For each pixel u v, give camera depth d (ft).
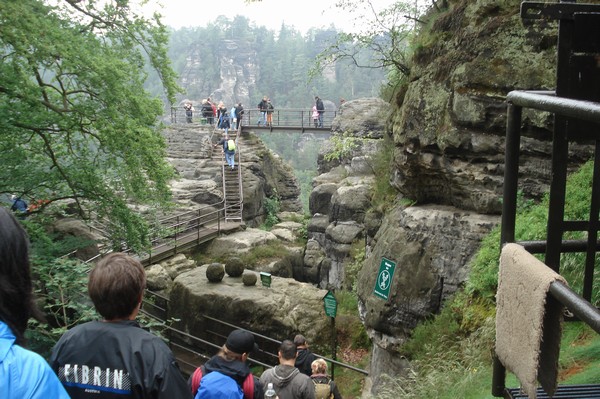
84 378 7.07
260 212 96.73
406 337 30.12
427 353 26.48
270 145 341.82
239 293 48.32
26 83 32.09
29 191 41.22
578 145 24.95
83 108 36.91
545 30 26.58
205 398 12.39
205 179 91.76
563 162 8.56
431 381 22.68
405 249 30.83
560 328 6.82
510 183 8.60
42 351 26.32
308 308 49.42
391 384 30.17
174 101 42.01
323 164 85.40
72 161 42.24
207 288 49.32
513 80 27.14
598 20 8.41
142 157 38.29
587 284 9.08
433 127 30.25
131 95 36.86
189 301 48.83
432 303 29.01
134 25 39.65
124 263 7.76
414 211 31.65
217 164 95.25
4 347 4.75
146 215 51.80
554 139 8.55
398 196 37.73
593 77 8.50
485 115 27.91
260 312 46.62
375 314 31.17
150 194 40.86
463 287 28.02
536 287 7.02
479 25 28.91
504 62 27.48
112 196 41.91
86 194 42.32
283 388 16.83
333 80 378.32
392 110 40.93
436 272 29.37
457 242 28.89
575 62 8.52
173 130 104.12
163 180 39.96
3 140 36.60
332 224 64.75
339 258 62.80
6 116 34.91
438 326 27.48
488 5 28.76
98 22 40.60
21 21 31.65
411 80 33.42
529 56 26.94
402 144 32.68
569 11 8.39
